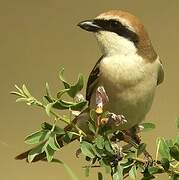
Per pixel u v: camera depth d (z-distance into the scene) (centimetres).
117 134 487
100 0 879
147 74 545
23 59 890
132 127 570
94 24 561
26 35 891
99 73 554
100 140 399
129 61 543
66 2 884
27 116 873
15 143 870
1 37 890
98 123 404
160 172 407
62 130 399
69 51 883
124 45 548
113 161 406
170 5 877
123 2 879
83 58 880
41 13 890
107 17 555
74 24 884
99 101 409
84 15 882
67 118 402
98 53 878
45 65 884
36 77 886
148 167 410
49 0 887
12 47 890
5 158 868
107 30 555
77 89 406
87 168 405
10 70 888
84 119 409
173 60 876
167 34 877
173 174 404
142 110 558
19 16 892
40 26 890
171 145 411
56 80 881
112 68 545
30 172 862
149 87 550
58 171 856
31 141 393
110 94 551
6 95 883
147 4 878
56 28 887
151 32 880
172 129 863
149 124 548
